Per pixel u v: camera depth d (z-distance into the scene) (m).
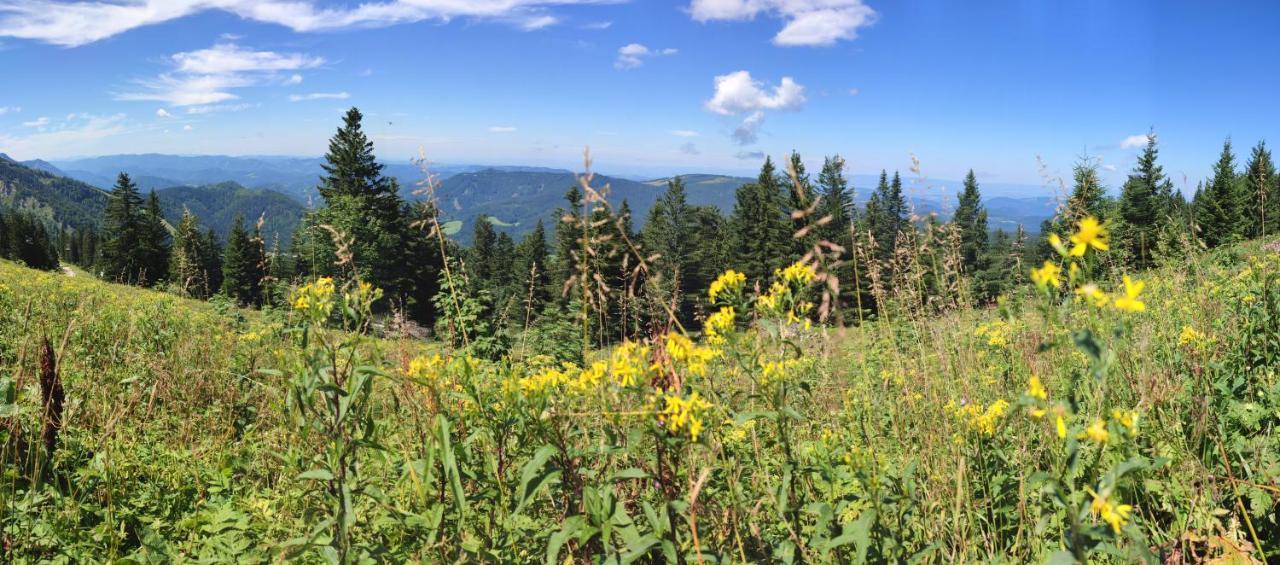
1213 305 4.21
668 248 48.41
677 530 2.14
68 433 3.56
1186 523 2.20
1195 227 6.27
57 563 2.66
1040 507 2.26
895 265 4.16
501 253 68.62
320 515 2.74
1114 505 1.35
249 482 3.54
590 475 2.24
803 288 1.98
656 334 2.18
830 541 1.88
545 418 2.05
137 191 48.88
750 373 2.05
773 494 2.12
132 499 3.25
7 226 76.62
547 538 2.36
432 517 2.19
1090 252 1.31
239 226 42.53
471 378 2.20
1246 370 2.95
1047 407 1.42
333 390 2.14
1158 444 2.53
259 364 5.53
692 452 2.20
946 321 4.29
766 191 39.34
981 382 3.49
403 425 2.85
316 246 13.77
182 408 4.59
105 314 7.30
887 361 3.73
